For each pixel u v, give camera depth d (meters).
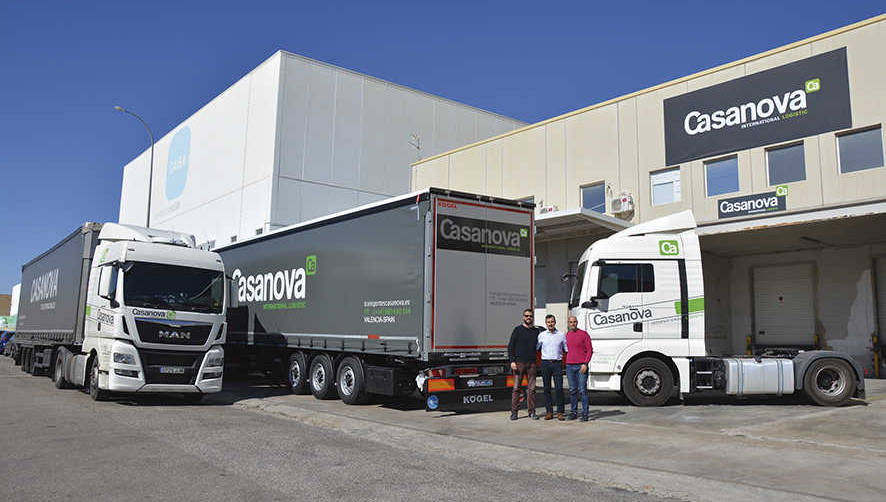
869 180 14.34
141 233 13.70
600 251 12.08
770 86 16.14
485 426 9.93
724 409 11.43
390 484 6.26
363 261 12.27
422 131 33.81
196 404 13.12
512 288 11.62
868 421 9.80
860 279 17.20
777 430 9.12
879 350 16.58
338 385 12.95
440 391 10.67
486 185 23.34
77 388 15.93
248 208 30.16
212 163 34.59
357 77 31.58
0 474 6.56
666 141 18.17
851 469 6.76
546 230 18.78
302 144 29.34
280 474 6.62
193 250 13.44
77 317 14.66
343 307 12.73
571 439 8.70
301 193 29.08
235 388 16.47
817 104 15.28
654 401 11.72
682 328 11.80
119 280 12.34
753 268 19.47
